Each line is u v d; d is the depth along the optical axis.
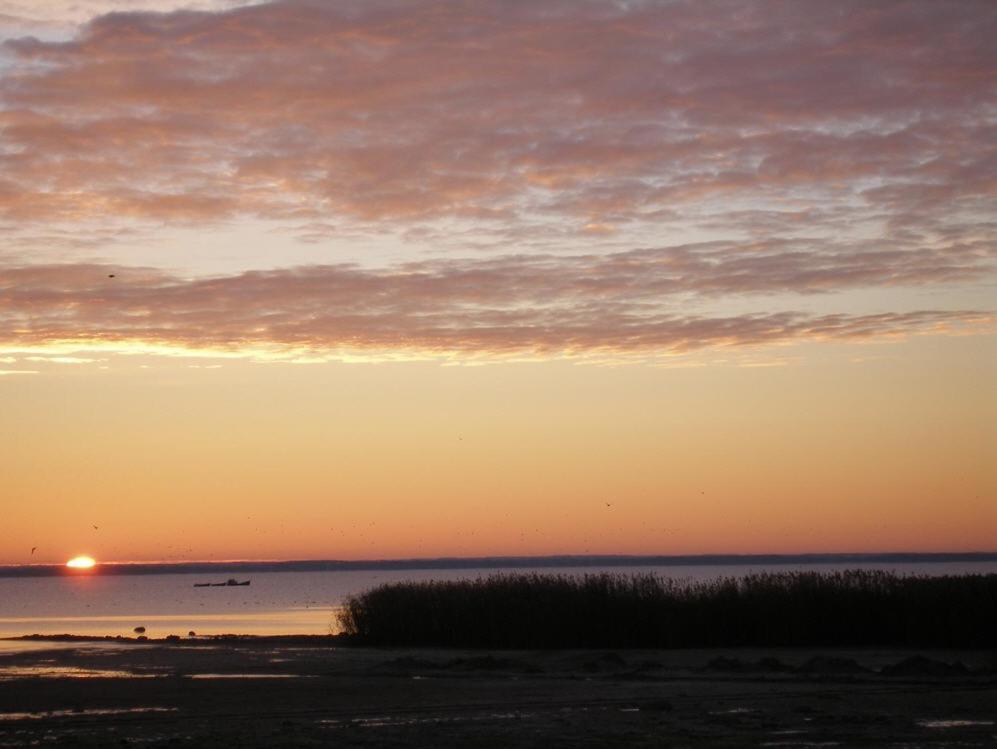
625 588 55.16
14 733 26.09
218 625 91.62
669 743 23.45
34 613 129.50
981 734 24.38
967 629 48.97
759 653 48.47
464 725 26.77
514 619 55.03
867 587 52.16
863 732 24.78
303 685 37.06
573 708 30.05
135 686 36.88
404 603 59.03
